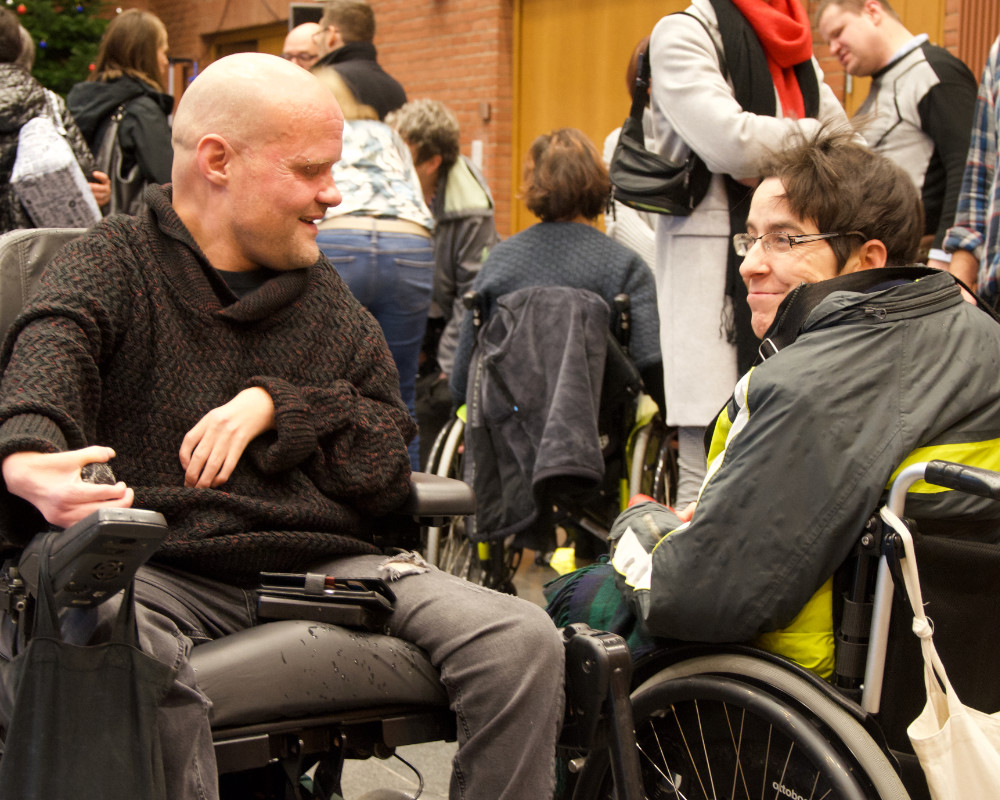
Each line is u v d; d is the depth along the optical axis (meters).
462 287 4.22
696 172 2.87
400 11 7.57
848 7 3.35
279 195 1.61
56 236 1.73
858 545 1.50
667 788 1.77
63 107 3.32
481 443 2.94
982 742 1.40
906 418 1.50
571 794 1.87
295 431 1.59
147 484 1.56
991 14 4.78
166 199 1.66
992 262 2.66
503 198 7.12
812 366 1.54
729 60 2.84
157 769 1.22
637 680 1.79
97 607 1.24
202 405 1.59
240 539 1.56
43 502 1.27
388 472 1.69
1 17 3.23
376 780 2.35
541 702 1.46
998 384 1.57
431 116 4.05
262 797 1.60
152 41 3.80
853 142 1.78
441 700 1.55
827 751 1.47
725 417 1.74
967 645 1.49
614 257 3.03
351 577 1.60
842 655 1.52
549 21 6.82
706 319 2.92
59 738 1.19
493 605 1.54
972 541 1.51
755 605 1.54
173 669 1.23
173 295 1.60
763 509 1.53
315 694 1.45
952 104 3.21
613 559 1.79
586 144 3.11
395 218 3.30
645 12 6.34
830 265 1.73
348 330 1.75
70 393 1.41
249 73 1.61
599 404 2.94
